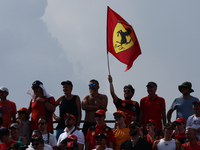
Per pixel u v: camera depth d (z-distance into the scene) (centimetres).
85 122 3953
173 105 4019
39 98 3928
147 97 4006
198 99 3934
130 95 3988
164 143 3250
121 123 3575
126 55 4141
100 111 3566
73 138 3350
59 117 3984
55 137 3609
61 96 4116
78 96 4019
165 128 3272
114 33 4175
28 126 3975
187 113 3884
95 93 3975
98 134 3244
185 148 3297
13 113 4131
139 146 3122
